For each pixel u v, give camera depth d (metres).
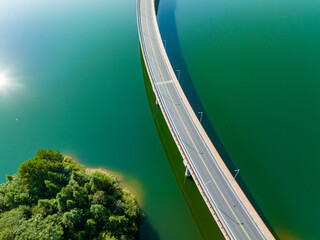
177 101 108.88
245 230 71.25
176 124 99.94
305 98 116.25
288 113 110.50
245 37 152.00
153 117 121.38
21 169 78.12
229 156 97.19
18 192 78.31
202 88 124.00
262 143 100.44
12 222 67.56
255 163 94.62
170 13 182.25
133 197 87.94
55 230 66.50
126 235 71.81
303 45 143.75
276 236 76.88
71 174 86.50
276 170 92.50
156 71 123.31
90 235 69.75
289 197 85.50
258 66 133.00
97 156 104.50
